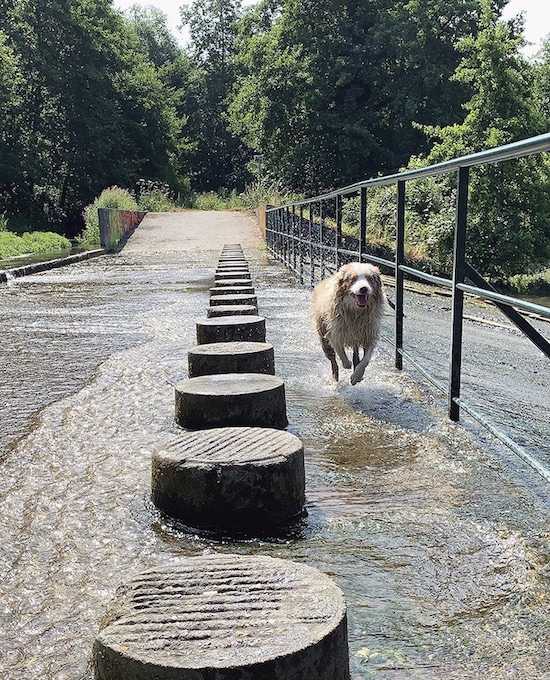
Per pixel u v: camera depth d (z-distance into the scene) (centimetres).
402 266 669
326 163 4434
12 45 4869
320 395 612
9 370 719
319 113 4278
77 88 5012
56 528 353
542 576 295
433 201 2662
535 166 2527
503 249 2511
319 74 4294
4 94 4425
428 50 4138
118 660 204
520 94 2761
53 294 1458
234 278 1292
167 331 949
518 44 2739
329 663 211
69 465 440
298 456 372
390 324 1137
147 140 5744
